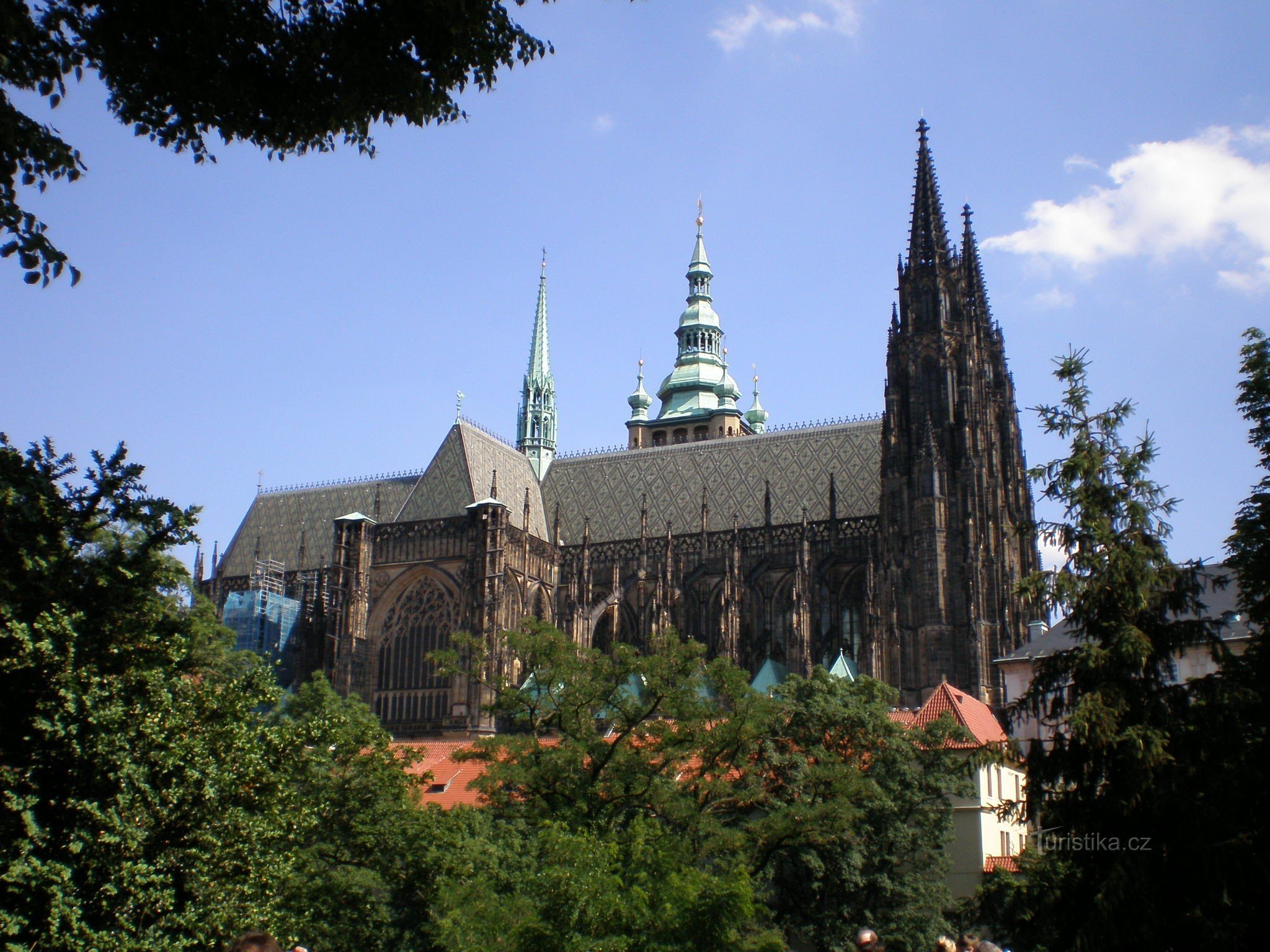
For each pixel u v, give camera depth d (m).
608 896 62.25
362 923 80.50
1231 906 55.31
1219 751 58.53
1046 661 65.19
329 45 41.72
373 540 193.62
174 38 40.53
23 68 37.59
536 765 84.62
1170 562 63.03
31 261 37.25
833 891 90.50
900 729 99.31
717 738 85.69
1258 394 71.19
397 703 186.12
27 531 44.31
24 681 42.31
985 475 167.75
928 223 178.50
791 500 193.12
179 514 47.56
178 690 49.03
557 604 194.12
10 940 40.25
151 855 44.72
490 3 42.09
